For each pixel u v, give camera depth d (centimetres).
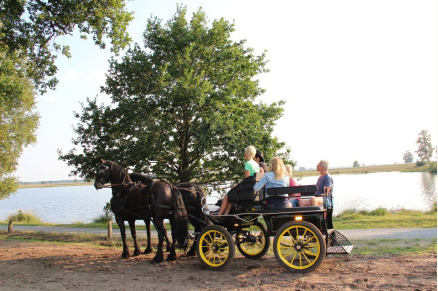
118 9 1462
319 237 693
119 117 1953
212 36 2028
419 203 2845
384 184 5675
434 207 1894
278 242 726
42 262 954
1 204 7319
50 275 812
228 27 2109
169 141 1834
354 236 1220
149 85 1925
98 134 1936
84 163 1927
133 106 1862
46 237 1670
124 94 2042
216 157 1859
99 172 977
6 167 2998
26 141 3073
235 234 907
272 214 738
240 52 2109
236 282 681
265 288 632
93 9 1437
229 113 1761
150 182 981
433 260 757
